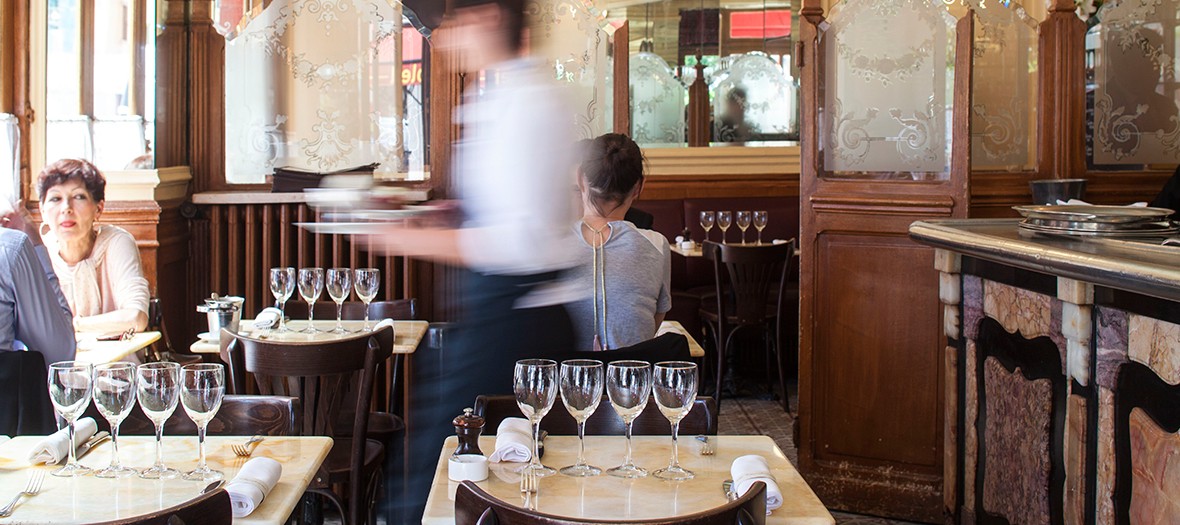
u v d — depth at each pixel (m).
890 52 4.10
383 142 5.42
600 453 2.21
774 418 5.90
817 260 4.25
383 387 5.11
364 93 5.39
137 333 3.81
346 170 5.14
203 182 5.30
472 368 2.31
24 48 4.39
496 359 2.30
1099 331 2.51
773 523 1.80
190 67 5.24
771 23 8.83
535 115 2.17
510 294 2.27
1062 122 4.88
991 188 4.85
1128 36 4.98
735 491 1.89
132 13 4.71
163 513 1.53
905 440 4.12
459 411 2.33
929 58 4.04
